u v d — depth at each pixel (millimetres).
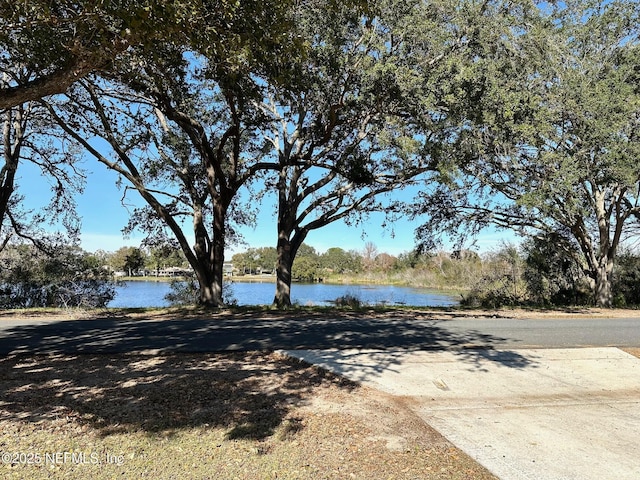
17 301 21375
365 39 12414
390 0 11914
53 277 21078
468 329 12234
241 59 7410
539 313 17969
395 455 4125
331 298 30500
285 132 20344
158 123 18531
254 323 13047
